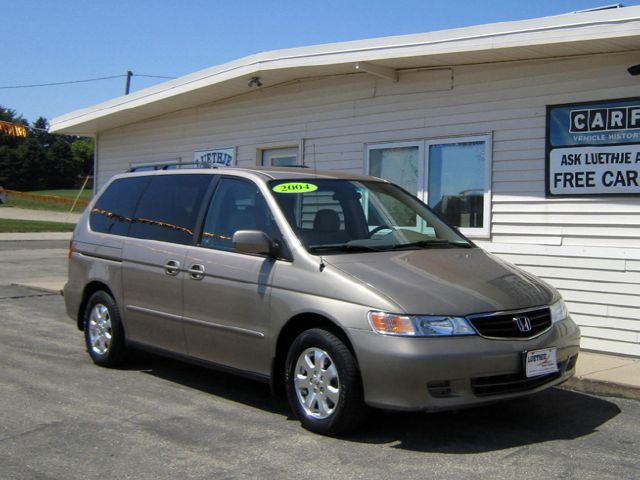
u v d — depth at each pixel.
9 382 6.55
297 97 10.77
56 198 60.44
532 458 4.75
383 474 4.43
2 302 11.34
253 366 5.61
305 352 5.22
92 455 4.77
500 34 7.62
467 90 8.78
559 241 8.01
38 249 22.08
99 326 7.22
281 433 5.21
